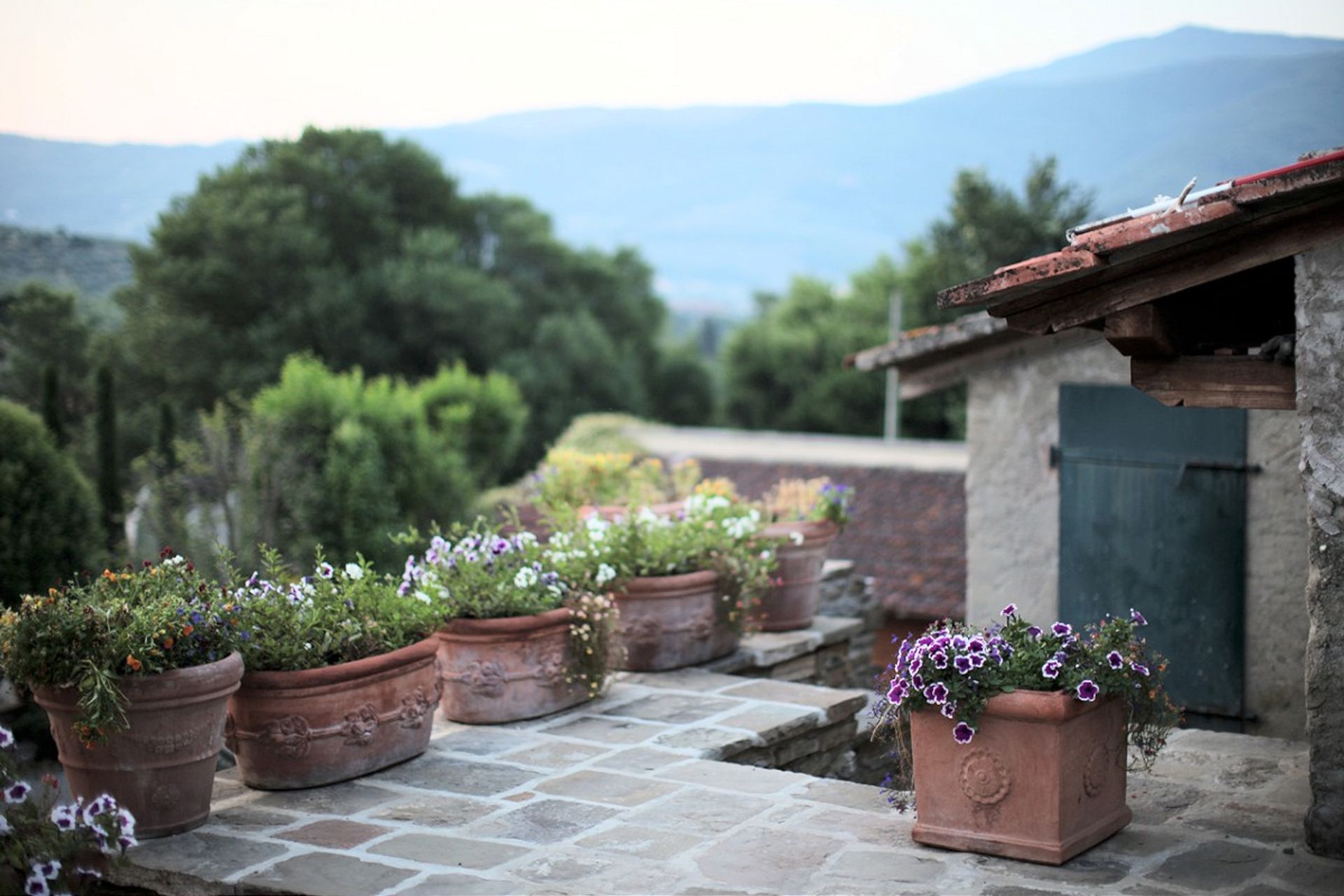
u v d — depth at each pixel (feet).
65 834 12.91
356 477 60.59
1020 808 14.40
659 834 15.49
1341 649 14.25
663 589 23.76
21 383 96.02
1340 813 14.38
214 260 108.17
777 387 142.72
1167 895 13.39
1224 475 25.08
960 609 47.96
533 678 20.74
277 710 16.97
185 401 105.81
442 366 86.33
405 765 18.40
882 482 60.08
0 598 44.24
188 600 16.47
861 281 145.69
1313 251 14.17
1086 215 108.17
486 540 21.88
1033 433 27.37
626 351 136.87
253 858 14.71
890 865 14.37
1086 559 26.73
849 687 29.48
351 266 117.39
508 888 13.83
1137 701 15.11
